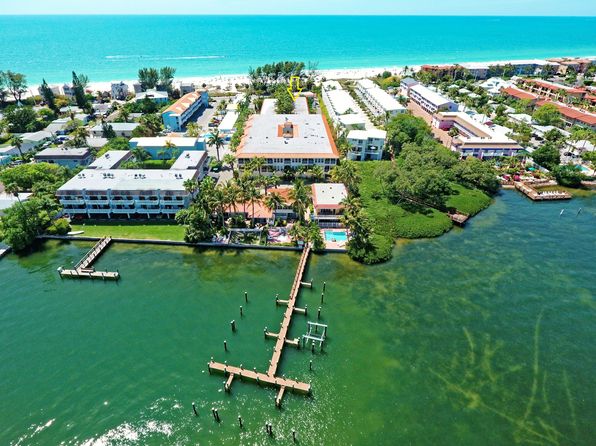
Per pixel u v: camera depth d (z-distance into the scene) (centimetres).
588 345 7750
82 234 10975
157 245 10675
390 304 8688
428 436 6066
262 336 7844
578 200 13600
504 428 6184
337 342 7700
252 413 6425
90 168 12938
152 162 14388
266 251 10431
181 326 8031
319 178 13825
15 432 6106
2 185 13100
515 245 10919
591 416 6388
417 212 12019
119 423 6253
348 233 11012
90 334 7819
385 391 6769
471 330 8050
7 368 7081
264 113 19750
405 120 16612
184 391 6738
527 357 7456
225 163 14862
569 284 9412
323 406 6519
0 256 10106
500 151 15888
